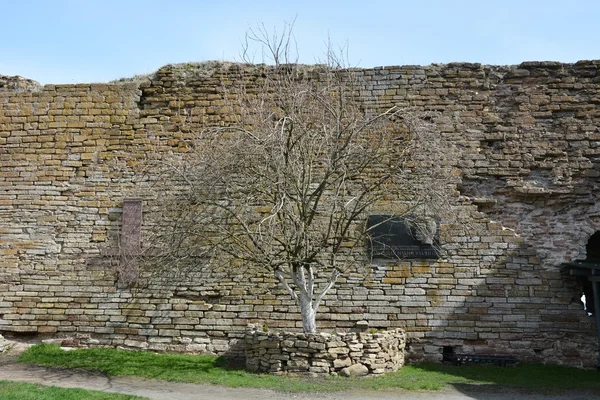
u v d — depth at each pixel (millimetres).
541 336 12875
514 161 13656
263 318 13180
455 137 13805
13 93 14539
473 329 12945
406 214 12180
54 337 13539
